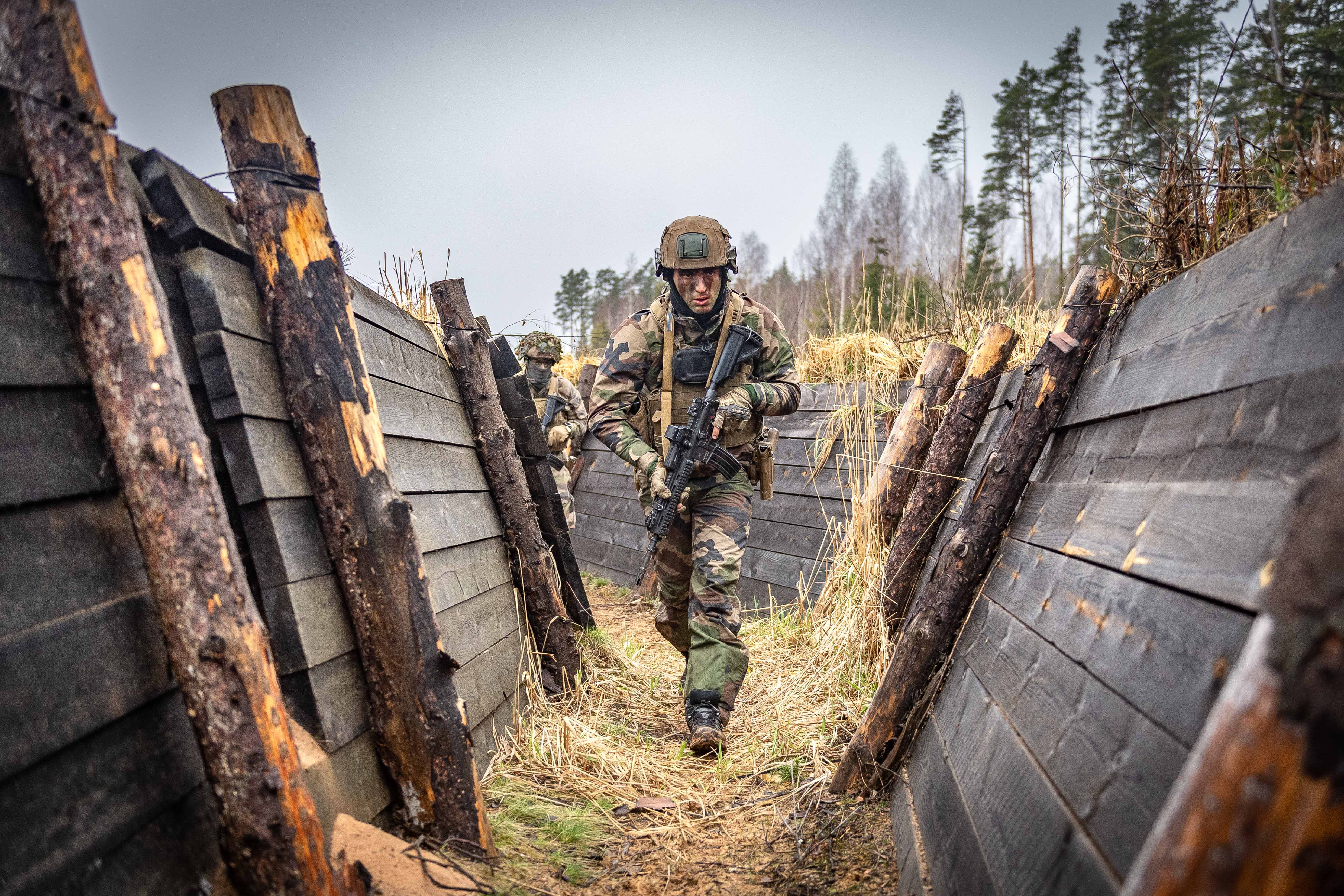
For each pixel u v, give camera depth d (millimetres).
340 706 2064
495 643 3301
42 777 1254
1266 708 816
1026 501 2635
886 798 2670
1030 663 1897
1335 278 1310
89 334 1509
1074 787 1396
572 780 2969
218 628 1520
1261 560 1138
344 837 1875
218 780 1529
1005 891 1497
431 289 3977
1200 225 2381
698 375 3711
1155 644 1351
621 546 7805
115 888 1340
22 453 1361
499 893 2021
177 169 1973
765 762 3193
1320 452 1128
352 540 2150
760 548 5973
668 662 4941
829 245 33406
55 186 1494
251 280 2166
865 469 5223
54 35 1505
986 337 3805
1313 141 1993
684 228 3607
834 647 4066
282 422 2135
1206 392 1628
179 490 1525
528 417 4340
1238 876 803
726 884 2314
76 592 1408
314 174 2219
